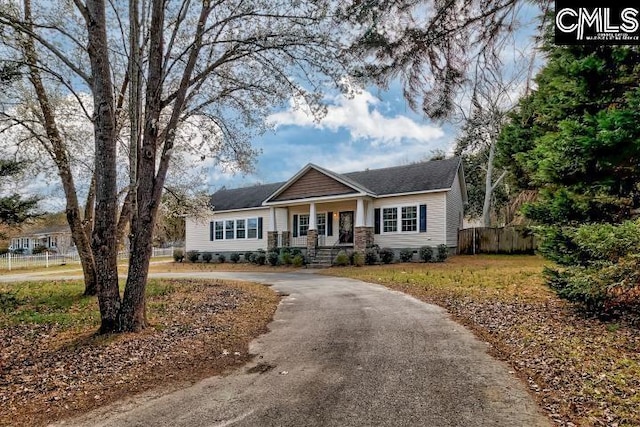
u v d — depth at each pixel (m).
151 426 3.72
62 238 42.88
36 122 10.13
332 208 22.75
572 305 7.61
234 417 3.83
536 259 18.58
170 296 11.15
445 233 19.56
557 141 6.78
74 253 35.31
